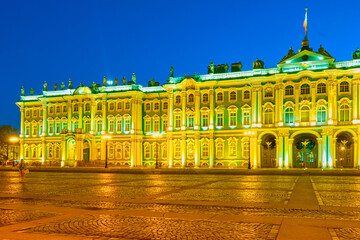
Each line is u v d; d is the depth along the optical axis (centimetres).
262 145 7156
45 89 9219
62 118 8856
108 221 1502
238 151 7294
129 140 8212
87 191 2762
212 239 1208
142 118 8338
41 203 2072
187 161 7631
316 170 5566
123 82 8538
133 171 5984
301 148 7044
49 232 1308
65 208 1853
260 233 1285
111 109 8450
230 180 4019
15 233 1288
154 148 8181
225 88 7475
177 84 7744
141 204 2023
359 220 1518
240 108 7331
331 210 1805
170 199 2242
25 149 9275
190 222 1478
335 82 6638
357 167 6412
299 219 1531
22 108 9388
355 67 6544
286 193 2598
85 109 8638
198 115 7556
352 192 2675
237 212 1742
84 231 1323
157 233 1291
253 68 7312
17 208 1856
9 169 7219
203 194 2536
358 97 6500
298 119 6800
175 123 7800
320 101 6706
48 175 5247
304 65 6838
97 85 8738
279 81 6925
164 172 5822
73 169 6456
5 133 12019
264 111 7062
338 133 6662
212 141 7438
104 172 6178
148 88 8419
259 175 5088
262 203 2055
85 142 8619
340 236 1238
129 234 1277
